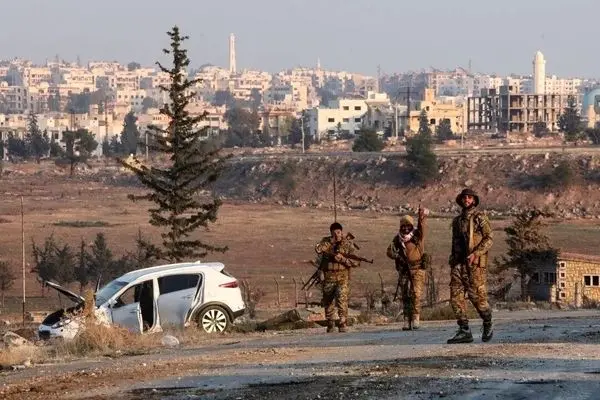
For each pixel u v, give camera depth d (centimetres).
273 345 4622
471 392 2716
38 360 4731
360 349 4097
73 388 3309
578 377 2916
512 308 10575
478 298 4200
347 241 5553
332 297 5591
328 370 3322
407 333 5091
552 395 2630
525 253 14112
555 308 10631
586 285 13688
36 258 17288
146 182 12362
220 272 6375
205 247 12406
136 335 5444
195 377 3381
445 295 12394
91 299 5394
